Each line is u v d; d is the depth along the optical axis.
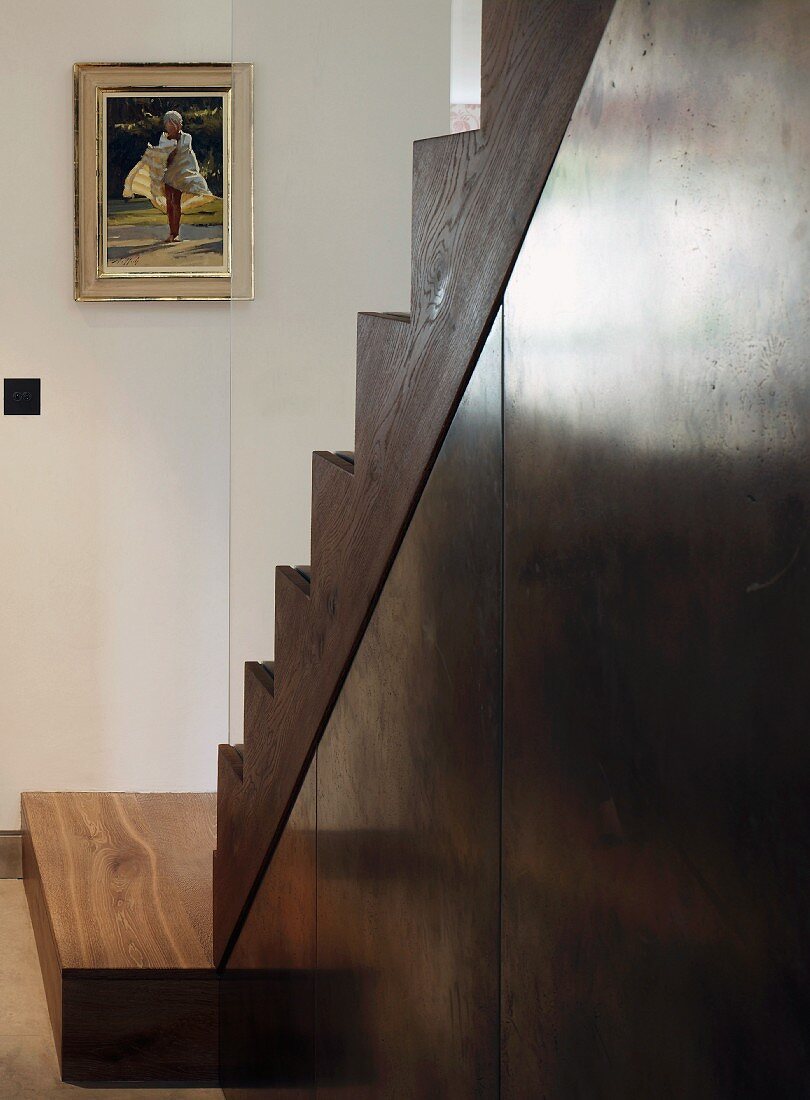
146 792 3.69
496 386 1.06
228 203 3.53
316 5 2.36
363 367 1.52
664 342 0.74
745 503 0.64
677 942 0.73
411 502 1.30
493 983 1.06
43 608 3.62
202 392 3.60
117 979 2.45
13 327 3.54
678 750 0.72
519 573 1.00
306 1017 1.77
